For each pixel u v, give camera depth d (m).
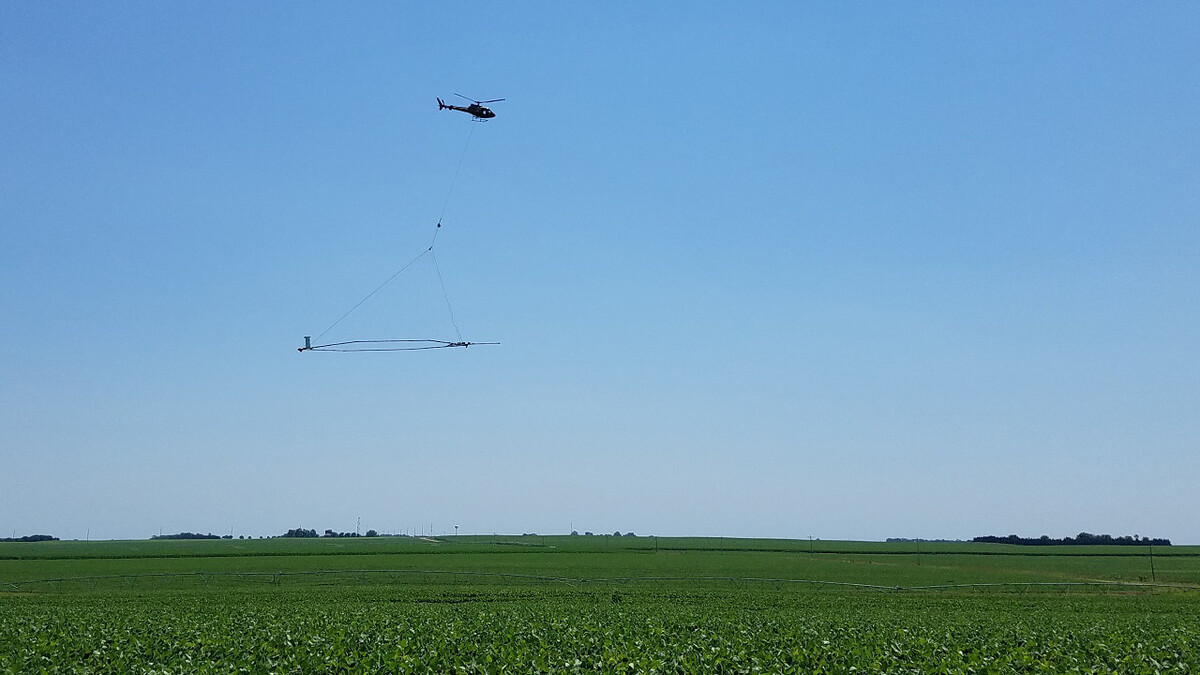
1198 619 48.69
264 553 149.75
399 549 176.50
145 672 26.58
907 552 169.75
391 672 27.00
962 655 30.05
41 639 31.66
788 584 87.62
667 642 33.06
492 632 36.12
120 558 133.25
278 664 27.89
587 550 170.00
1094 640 34.22
